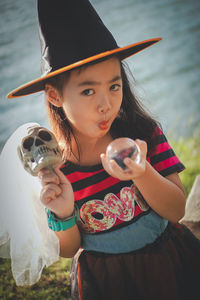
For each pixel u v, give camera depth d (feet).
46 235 6.64
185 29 38.50
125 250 6.34
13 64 34.35
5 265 10.52
